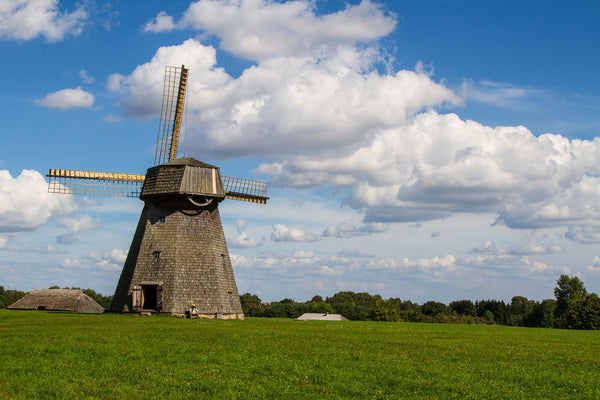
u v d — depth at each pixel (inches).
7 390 842.2
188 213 2541.8
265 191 3024.1
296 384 928.3
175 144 2800.2
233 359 1120.8
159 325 1828.2
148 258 2484.0
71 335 1433.3
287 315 7667.3
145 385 893.2
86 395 836.6
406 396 872.9
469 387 933.8
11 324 1785.2
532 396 893.8
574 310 4990.2
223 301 2517.2
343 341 1497.3
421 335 1802.4
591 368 1162.6
